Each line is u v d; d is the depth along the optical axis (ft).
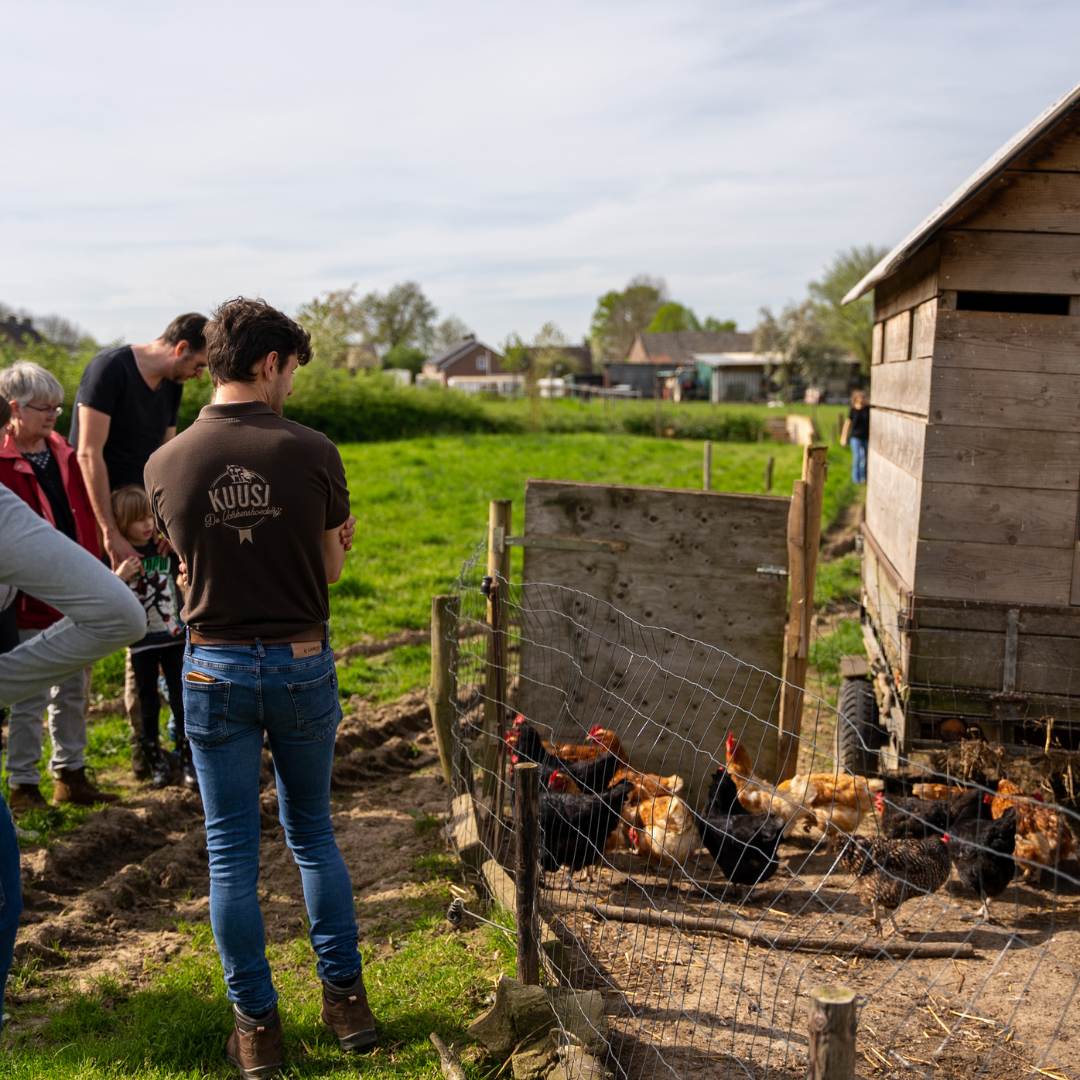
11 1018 10.54
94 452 16.30
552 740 17.21
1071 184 13.96
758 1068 9.56
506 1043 9.81
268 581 8.82
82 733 16.39
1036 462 14.46
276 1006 9.55
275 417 9.16
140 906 13.42
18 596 14.73
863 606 22.77
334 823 16.37
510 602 16.79
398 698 22.82
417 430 102.47
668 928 12.63
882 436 20.83
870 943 12.16
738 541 16.63
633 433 117.29
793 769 16.61
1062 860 13.67
